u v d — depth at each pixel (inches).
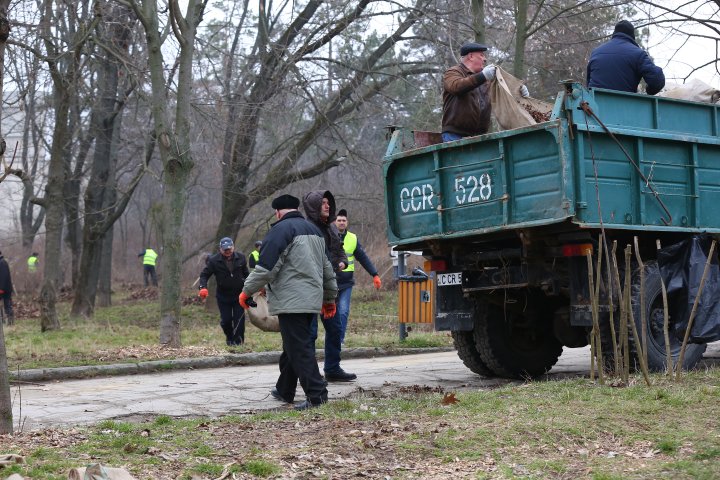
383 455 241.4
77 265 1440.7
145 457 239.5
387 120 1051.9
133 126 1218.6
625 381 346.0
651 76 403.9
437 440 254.5
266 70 1024.9
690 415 279.4
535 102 411.5
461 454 242.2
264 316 644.7
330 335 457.4
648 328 394.9
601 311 381.1
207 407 381.1
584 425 267.7
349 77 1020.5
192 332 832.9
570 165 363.3
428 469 229.1
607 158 378.3
